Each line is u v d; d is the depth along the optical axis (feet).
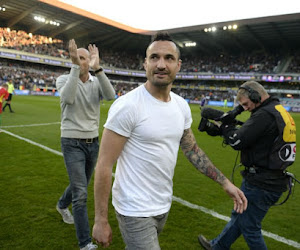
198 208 11.60
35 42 140.67
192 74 157.89
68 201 9.54
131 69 175.11
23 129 28.78
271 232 9.89
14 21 128.06
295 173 18.56
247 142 6.33
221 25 117.50
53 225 9.57
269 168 6.35
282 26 110.32
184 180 15.40
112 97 8.83
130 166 4.97
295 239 9.45
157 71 4.78
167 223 10.13
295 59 132.87
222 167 19.03
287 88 130.41
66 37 159.02
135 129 4.83
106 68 161.48
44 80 133.90
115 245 8.63
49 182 13.67
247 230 6.77
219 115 7.04
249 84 6.67
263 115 6.25
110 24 131.13
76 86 7.75
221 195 13.23
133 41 160.76
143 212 4.91
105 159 4.72
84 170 8.41
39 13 122.01
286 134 6.21
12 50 125.18
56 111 49.62
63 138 8.42
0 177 14.03
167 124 5.01
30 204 11.09
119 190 5.09
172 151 5.20
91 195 12.51
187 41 150.92
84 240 7.82
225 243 7.57
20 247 8.18
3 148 20.22
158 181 5.08
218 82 157.17
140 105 4.83
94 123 8.87
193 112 70.23
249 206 6.70
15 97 84.94
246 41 139.44
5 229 9.11
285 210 11.92
